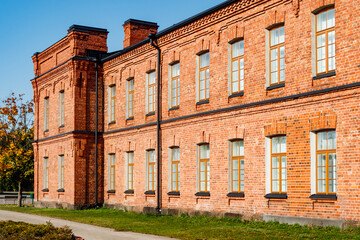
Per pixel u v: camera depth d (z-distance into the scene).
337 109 15.44
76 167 29.55
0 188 69.44
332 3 15.74
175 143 23.23
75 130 29.59
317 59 16.47
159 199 24.11
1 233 14.33
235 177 19.75
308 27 16.64
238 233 15.92
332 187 15.70
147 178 25.58
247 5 19.17
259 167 18.31
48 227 14.54
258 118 18.47
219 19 20.72
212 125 20.86
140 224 20.28
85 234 17.48
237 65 20.08
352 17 15.07
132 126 26.88
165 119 24.16
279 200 17.36
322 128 15.90
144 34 30.59
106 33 31.42
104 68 30.59
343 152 15.15
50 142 33.53
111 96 30.12
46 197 34.00
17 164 37.53
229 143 19.98
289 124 17.12
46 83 34.66
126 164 27.73
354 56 14.96
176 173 23.39
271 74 18.33
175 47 23.69
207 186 21.30
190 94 22.47
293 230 15.64
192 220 20.31
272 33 18.41
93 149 30.22
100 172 30.17
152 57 25.50
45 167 34.81
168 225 19.50
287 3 17.48
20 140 40.78
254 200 18.47
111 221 21.88
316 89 16.22
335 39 15.60
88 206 29.67
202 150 21.69
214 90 20.95
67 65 30.61
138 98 26.73
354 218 14.71
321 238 14.06
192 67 22.44
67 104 30.92
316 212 15.98
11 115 42.69
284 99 17.25
